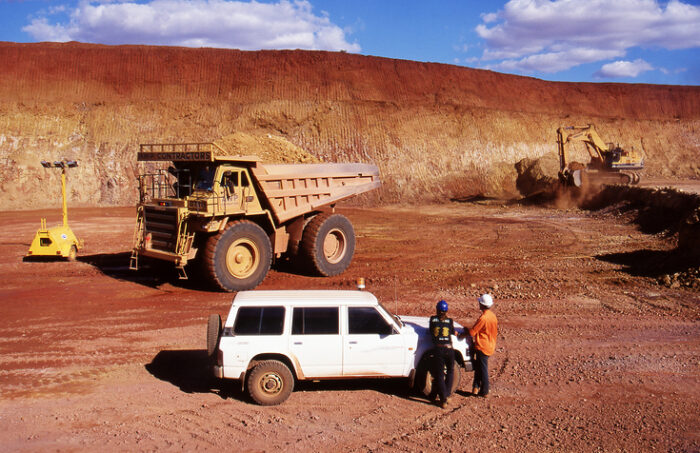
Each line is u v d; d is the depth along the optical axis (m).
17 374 8.08
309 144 50.59
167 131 48.81
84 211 36.59
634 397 7.39
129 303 12.47
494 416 6.79
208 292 13.65
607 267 16.69
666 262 16.09
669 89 75.81
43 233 17.64
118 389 7.55
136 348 9.36
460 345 7.45
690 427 6.45
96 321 11.00
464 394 7.54
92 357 8.88
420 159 50.97
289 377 7.04
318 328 7.16
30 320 11.02
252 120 51.41
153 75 54.94
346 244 16.39
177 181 14.20
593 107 71.50
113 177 43.03
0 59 51.25
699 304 12.31
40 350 9.20
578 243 21.89
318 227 15.50
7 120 44.53
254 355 7.01
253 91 56.09
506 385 7.83
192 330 10.43
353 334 7.21
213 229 13.29
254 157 14.01
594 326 10.78
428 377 7.35
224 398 7.28
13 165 41.25
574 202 37.69
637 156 41.03
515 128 58.38
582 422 6.61
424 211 38.19
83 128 46.81
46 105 47.31
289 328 7.11
